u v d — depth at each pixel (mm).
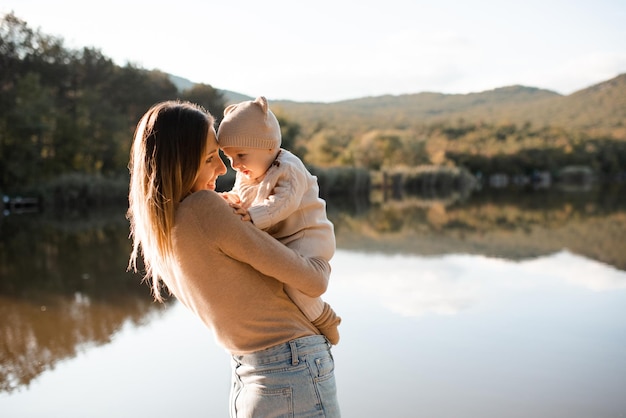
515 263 8234
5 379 3963
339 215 16672
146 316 5527
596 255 9031
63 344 4711
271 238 1495
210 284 1470
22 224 14414
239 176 1726
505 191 34531
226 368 4125
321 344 1591
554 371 4004
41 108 22625
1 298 6285
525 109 111062
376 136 50625
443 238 11086
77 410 3453
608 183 52281
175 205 1482
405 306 5750
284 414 1502
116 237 11688
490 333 4867
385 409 3420
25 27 26484
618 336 4777
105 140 26016
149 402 3551
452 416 3312
